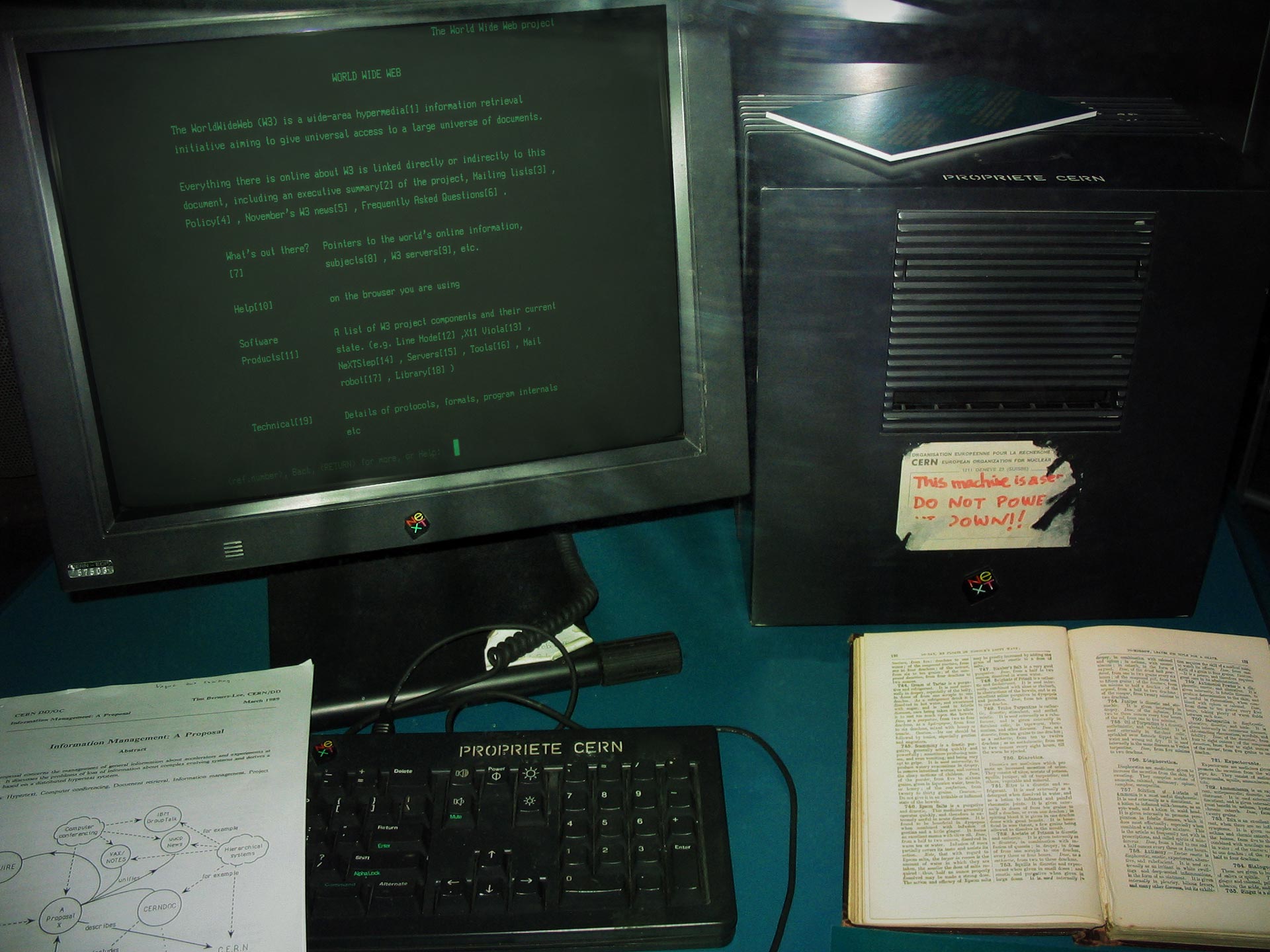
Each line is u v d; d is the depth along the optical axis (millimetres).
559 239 632
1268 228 600
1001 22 784
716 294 645
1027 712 600
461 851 547
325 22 561
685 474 685
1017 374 637
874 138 645
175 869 534
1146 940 531
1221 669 619
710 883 531
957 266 605
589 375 667
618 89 607
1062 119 679
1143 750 585
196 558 643
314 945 514
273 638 709
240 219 592
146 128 567
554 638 677
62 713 614
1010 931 537
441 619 722
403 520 664
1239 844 553
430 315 634
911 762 585
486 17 577
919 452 660
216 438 633
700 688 693
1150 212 594
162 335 606
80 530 620
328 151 587
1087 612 723
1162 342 630
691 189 623
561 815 558
